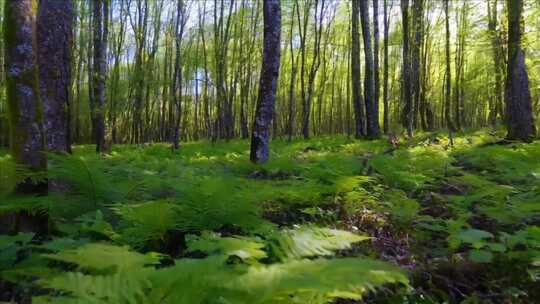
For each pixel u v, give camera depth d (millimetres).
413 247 3879
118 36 30266
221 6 26359
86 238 3541
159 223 3537
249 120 37000
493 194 4648
